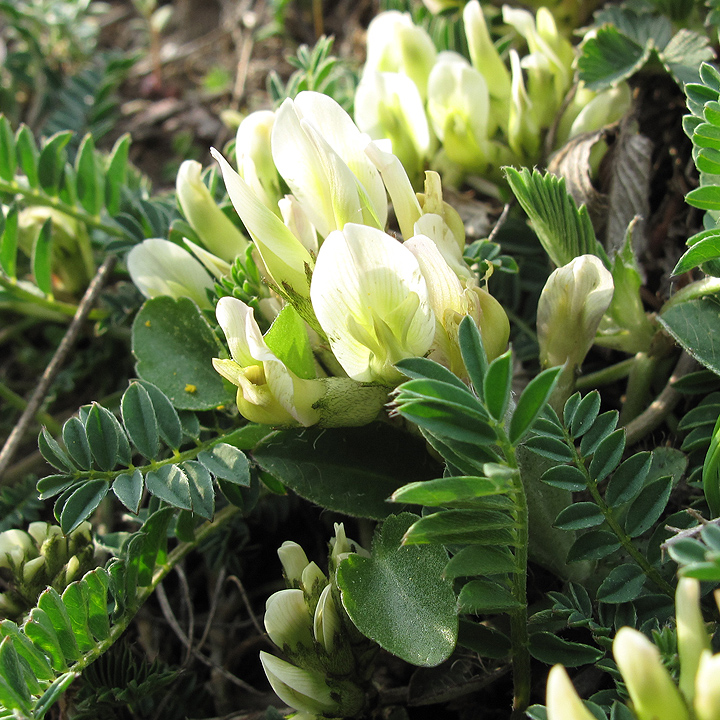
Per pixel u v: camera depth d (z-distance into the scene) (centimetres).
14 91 27
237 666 17
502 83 18
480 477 10
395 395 13
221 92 29
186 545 15
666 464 14
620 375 16
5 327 23
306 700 13
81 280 20
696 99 14
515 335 18
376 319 12
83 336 22
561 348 14
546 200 14
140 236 18
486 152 18
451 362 13
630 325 15
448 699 14
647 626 12
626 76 17
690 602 10
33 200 19
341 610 13
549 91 18
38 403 18
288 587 13
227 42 31
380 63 18
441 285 12
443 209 14
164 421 14
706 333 14
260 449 14
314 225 13
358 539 17
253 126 15
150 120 29
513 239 18
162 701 15
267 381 13
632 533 12
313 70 19
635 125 17
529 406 10
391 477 14
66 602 13
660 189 18
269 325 15
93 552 15
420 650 12
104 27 34
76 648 13
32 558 15
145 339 15
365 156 13
